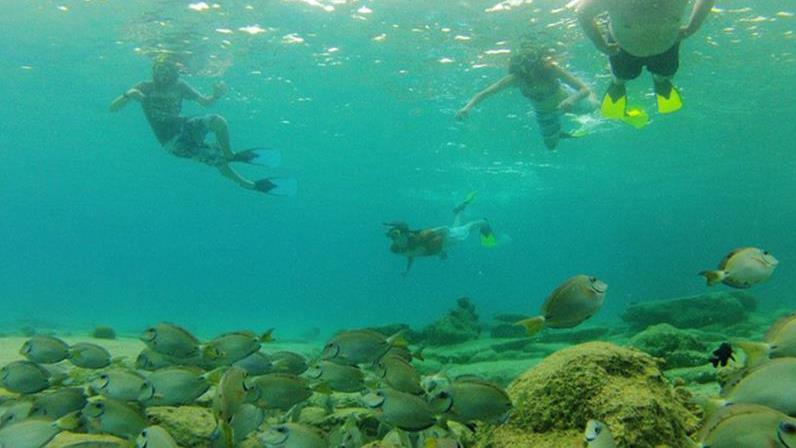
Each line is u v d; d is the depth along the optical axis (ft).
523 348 50.96
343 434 15.87
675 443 12.37
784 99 82.02
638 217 275.39
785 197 208.74
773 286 173.68
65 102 104.01
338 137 109.81
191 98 46.85
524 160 119.85
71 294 303.89
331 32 58.65
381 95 79.82
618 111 24.76
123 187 233.55
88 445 12.47
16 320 101.45
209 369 18.74
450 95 76.84
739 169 143.54
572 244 505.25
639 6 19.60
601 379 13.58
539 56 43.55
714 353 12.53
